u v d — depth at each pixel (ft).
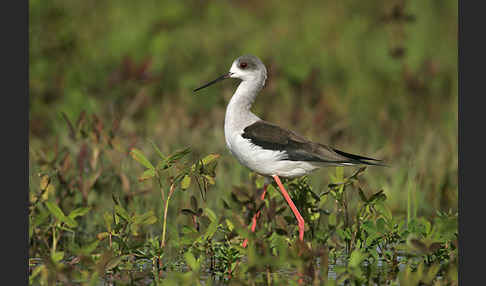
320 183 42.27
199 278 29.12
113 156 40.42
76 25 65.51
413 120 54.80
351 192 41.04
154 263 32.53
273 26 71.46
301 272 28.45
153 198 40.83
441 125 52.80
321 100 56.18
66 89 57.88
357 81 62.90
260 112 55.11
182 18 68.39
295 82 59.52
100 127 39.73
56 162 38.83
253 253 28.25
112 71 58.90
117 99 56.13
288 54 65.46
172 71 62.39
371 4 74.33
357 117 55.62
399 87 60.80
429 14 72.74
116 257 29.32
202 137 48.65
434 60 63.72
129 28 65.92
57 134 49.78
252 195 34.99
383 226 32.09
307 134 50.34
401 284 27.99
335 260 33.53
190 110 56.39
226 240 33.40
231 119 37.11
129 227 32.30
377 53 67.21
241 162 36.73
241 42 67.51
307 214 35.19
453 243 31.99
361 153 47.80
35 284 29.66
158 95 59.57
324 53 67.31
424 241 29.81
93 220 38.60
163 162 32.04
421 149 46.19
